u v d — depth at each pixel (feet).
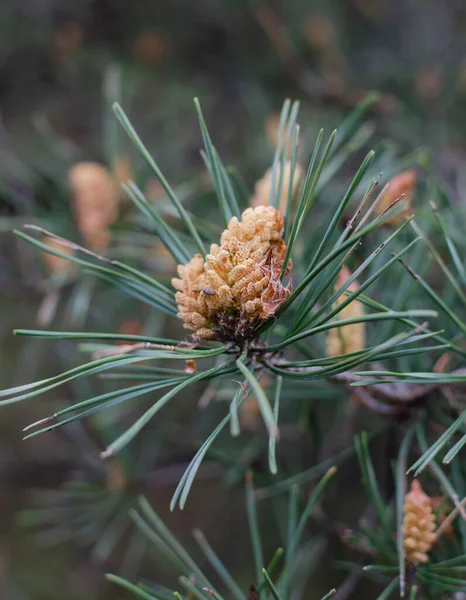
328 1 2.37
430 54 2.37
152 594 0.92
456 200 1.29
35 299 1.55
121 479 1.45
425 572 0.88
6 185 1.36
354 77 2.25
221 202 0.83
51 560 2.46
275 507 1.39
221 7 2.24
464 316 1.03
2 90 2.32
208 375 0.78
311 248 1.02
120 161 1.29
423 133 1.96
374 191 1.01
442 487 0.93
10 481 2.35
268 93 2.18
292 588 1.23
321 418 1.60
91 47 2.25
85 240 1.27
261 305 0.78
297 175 0.94
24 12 2.26
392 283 1.02
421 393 0.94
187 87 2.19
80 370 0.74
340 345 0.93
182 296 0.81
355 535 1.05
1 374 2.47
